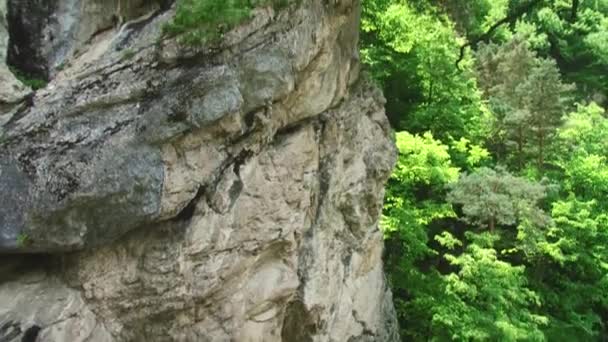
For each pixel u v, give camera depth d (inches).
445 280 544.4
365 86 427.8
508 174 582.9
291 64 287.7
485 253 529.7
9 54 266.8
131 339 277.4
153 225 268.5
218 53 265.0
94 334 264.2
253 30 272.7
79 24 280.1
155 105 253.6
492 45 880.3
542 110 701.9
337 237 385.1
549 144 721.6
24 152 234.8
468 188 562.6
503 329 492.1
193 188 269.1
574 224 616.7
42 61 272.8
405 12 632.4
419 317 545.0
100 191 242.2
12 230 231.1
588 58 1044.5
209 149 272.7
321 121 358.3
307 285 342.6
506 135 740.7
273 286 317.1
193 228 274.8
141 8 293.4
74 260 257.6
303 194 329.1
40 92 253.6
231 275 293.6
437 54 676.1
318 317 354.0
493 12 856.9
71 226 241.0
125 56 259.6
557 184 662.5
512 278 531.5
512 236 617.0
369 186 411.5
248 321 309.0
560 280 641.6
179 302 277.1
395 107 728.3
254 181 299.7
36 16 273.4
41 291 251.4
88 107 246.8
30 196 232.8
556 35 1043.3
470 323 506.3
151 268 269.0
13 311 240.7
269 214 309.0
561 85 712.4
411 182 591.2
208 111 258.7
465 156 690.8
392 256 575.2
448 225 650.8
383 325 456.4
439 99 708.7
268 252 316.2
